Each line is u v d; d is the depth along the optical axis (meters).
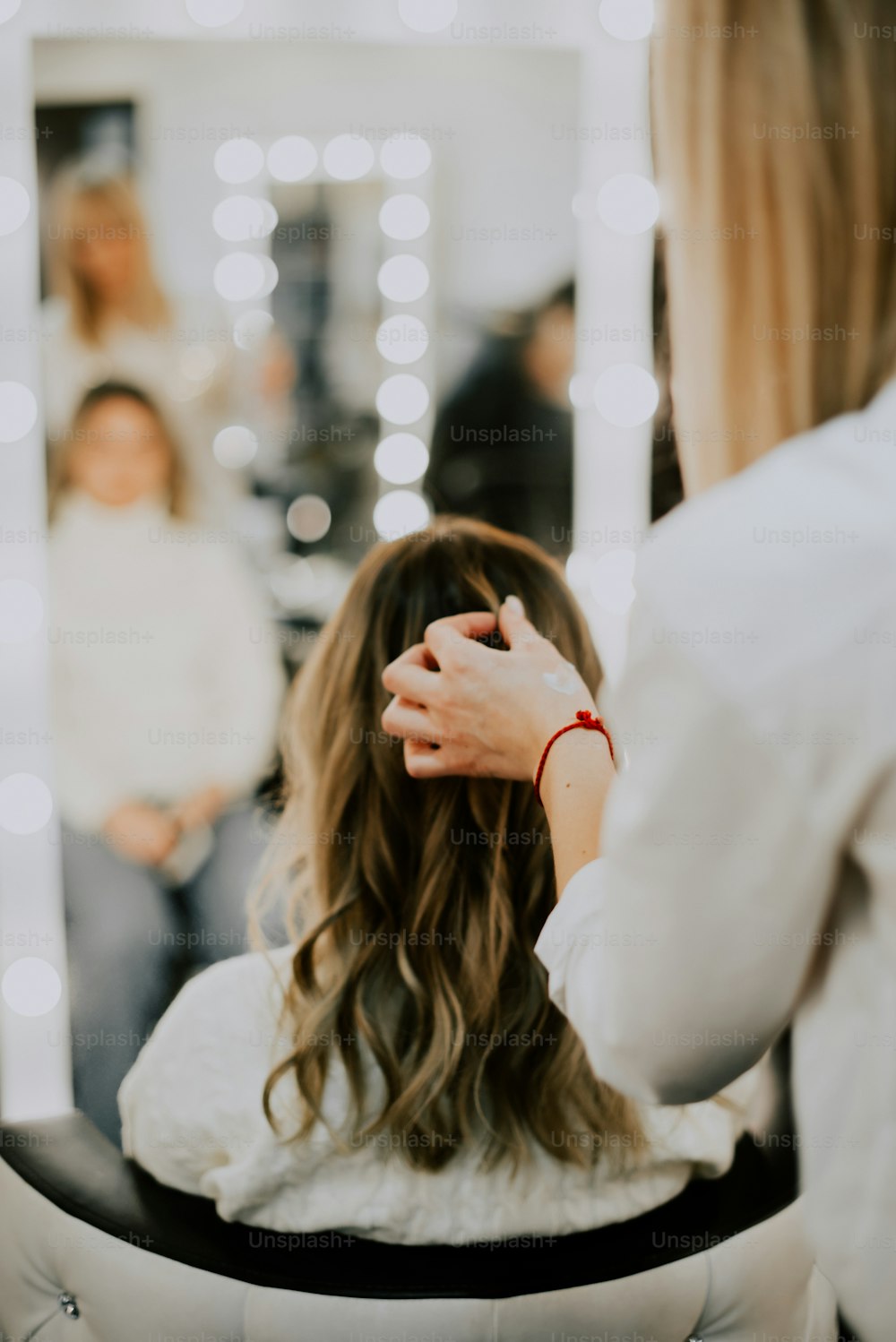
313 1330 0.82
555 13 1.02
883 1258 0.46
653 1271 0.83
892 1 0.40
